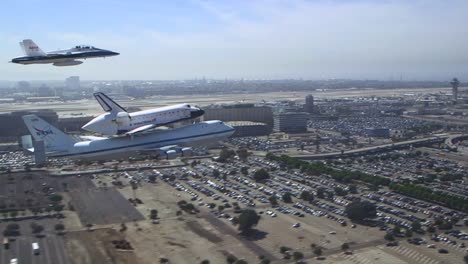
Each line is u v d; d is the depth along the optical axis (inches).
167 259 4626.0
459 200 6304.1
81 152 7421.3
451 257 4665.4
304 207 6299.2
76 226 5541.3
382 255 4717.0
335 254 4749.0
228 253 4793.3
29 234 5260.8
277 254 4763.8
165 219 5821.9
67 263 4515.3
